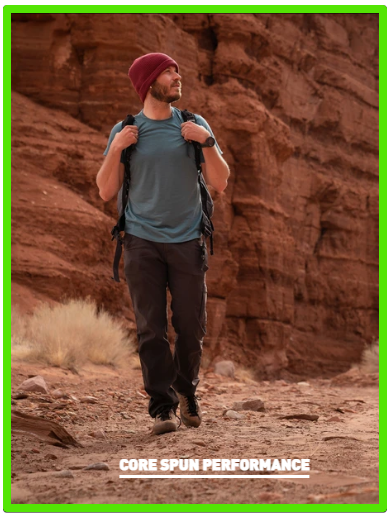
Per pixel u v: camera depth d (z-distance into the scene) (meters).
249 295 24.91
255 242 24.80
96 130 21.48
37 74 21.44
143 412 8.28
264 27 27.09
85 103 21.56
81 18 21.52
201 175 5.82
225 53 25.25
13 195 18.42
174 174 5.59
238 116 24.56
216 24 25.38
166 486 3.58
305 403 9.88
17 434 5.50
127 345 15.95
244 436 5.65
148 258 5.59
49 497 3.46
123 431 6.43
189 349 5.82
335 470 3.91
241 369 22.30
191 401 6.13
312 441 5.33
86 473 4.17
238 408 8.62
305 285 32.16
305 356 30.75
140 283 5.59
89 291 18.44
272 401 10.45
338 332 33.53
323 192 33.25
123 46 21.50
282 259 26.88
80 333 13.83
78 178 20.53
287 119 31.08
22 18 21.56
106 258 19.55
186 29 25.23
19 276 17.05
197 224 5.74
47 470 4.40
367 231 36.16
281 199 30.11
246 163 24.84
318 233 33.28
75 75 21.67
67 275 17.84
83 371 12.37
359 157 36.59
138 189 5.64
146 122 5.68
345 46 36.53
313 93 33.31
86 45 21.56
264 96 28.19
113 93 21.42
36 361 12.04
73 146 20.61
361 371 20.98
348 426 6.79
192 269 5.64
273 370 25.39
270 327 25.39
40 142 20.00
